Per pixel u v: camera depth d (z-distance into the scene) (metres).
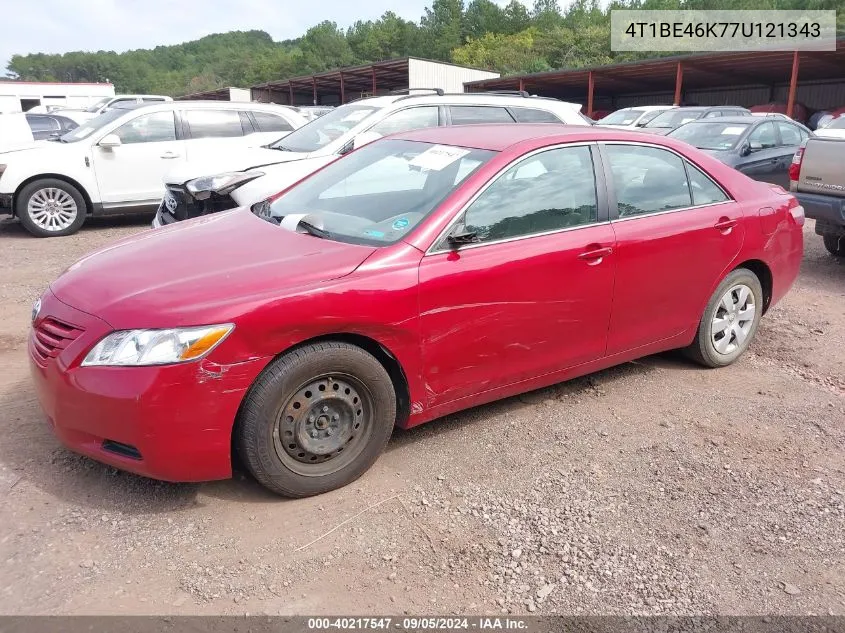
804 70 30.59
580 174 3.88
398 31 101.50
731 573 2.73
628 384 4.50
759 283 4.79
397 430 3.81
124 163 9.84
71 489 3.13
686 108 15.78
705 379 4.62
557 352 3.82
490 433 3.79
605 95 42.78
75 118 17.78
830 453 3.68
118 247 3.61
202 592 2.54
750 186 4.74
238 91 54.22
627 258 3.94
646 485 3.32
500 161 3.59
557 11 97.25
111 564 2.67
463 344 3.42
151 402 2.69
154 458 2.77
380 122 7.60
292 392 2.94
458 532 2.92
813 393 4.45
